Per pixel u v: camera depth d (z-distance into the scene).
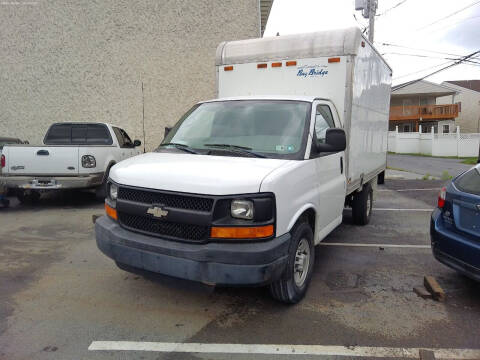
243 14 12.66
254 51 5.54
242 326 3.49
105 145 9.09
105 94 13.12
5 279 4.48
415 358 3.04
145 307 3.83
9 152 7.87
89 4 12.84
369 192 7.27
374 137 6.79
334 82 5.04
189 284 3.30
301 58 5.21
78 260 5.12
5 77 13.30
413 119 42.03
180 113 13.07
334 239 6.38
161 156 3.96
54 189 7.96
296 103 4.38
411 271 4.93
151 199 3.39
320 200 4.16
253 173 3.28
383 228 7.14
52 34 13.05
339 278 4.65
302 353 3.08
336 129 3.95
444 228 4.20
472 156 30.41
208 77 12.89
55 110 13.32
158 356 3.02
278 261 3.21
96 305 3.86
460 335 3.38
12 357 2.97
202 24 12.73
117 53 12.96
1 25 13.09
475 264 3.74
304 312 3.76
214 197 3.12
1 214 7.80
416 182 14.27
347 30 4.97
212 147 4.09
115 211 3.69
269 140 4.04
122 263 3.56
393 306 3.92
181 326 3.48
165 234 3.36
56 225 6.93
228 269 3.07
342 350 3.13
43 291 4.17
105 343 3.19
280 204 3.29
